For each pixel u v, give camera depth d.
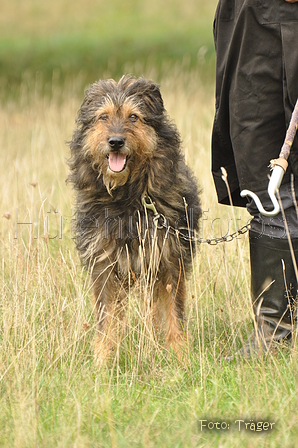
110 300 7.91
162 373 6.59
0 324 7.55
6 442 5.15
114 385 6.31
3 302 7.54
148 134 7.51
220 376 6.28
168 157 7.64
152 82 7.97
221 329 7.83
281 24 6.35
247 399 5.61
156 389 6.27
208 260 8.25
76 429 5.19
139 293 7.72
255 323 6.45
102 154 7.39
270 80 6.52
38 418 5.45
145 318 7.07
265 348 6.76
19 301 7.48
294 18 6.31
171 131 7.85
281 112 6.58
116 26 42.00
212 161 7.48
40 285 7.63
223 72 6.93
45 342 7.07
